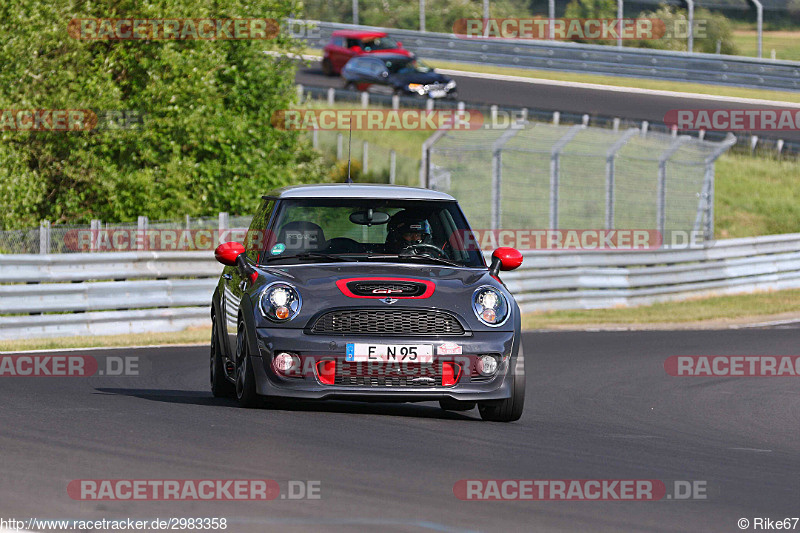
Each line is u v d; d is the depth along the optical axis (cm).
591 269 8238
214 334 3525
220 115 8744
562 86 16738
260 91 9381
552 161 9744
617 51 17038
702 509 2019
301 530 1730
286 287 2933
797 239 10112
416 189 3425
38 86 8081
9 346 5138
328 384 2867
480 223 11212
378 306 2884
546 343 5928
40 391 3497
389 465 2283
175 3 8531
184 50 8669
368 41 15288
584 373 4656
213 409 3000
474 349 2909
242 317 3016
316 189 3350
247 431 2627
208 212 8944
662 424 3319
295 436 2583
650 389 4228
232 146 8894
